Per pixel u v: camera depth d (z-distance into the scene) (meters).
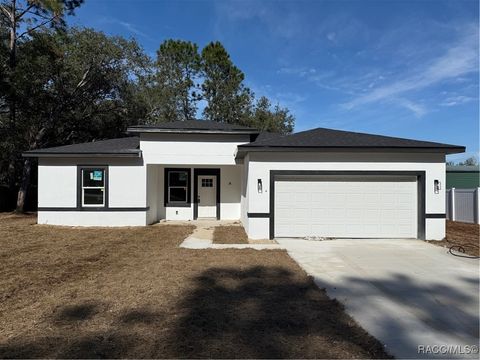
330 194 11.93
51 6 20.03
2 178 22.42
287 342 4.16
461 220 17.03
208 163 15.37
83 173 14.88
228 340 4.19
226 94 31.62
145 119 29.27
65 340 4.17
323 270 7.68
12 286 6.38
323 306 5.41
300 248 10.13
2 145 18.39
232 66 32.06
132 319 4.80
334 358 3.81
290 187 11.93
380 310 5.31
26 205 22.73
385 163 11.82
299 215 11.91
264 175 11.81
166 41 32.44
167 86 32.03
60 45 21.75
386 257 9.01
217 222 16.30
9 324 4.67
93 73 23.05
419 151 11.55
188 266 7.86
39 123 20.64
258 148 11.48
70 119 23.05
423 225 11.63
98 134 26.05
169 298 5.67
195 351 3.91
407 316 5.09
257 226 11.71
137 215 14.91
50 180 14.70
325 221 11.91
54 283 6.58
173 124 16.02
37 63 19.03
